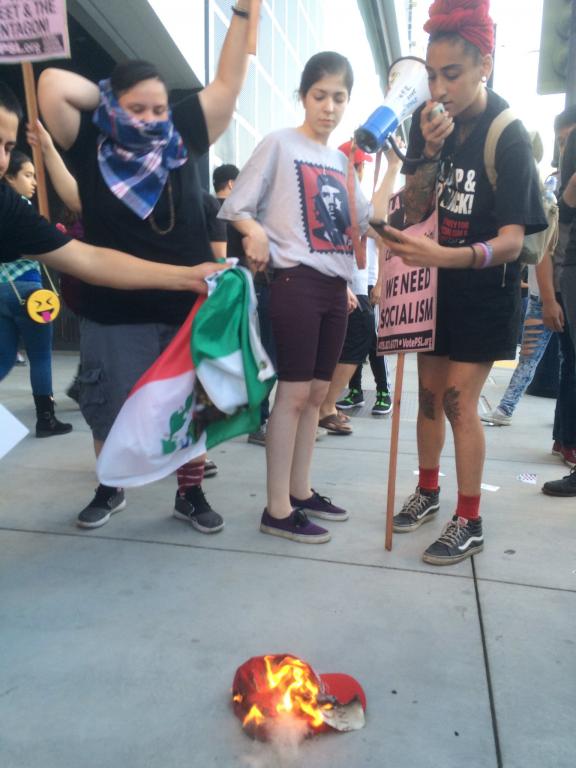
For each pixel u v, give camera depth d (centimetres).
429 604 213
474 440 251
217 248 343
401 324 252
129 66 217
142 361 248
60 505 299
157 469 229
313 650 185
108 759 144
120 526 276
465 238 247
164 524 279
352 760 144
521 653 186
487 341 244
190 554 249
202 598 214
